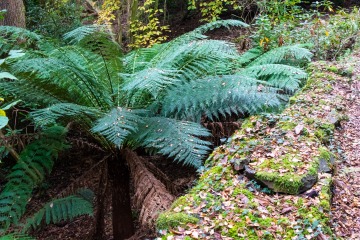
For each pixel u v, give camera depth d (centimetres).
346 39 606
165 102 329
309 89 443
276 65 397
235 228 219
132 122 289
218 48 333
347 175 300
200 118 348
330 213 241
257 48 537
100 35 325
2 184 432
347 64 528
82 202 313
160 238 215
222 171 278
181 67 366
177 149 278
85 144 372
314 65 511
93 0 945
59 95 337
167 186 341
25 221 309
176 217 229
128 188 368
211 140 370
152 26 753
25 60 301
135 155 334
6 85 311
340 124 376
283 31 611
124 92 349
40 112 276
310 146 300
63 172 490
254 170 267
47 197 446
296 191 248
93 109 302
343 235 234
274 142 306
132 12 802
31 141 349
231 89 318
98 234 376
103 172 360
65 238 422
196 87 328
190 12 1041
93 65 342
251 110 361
